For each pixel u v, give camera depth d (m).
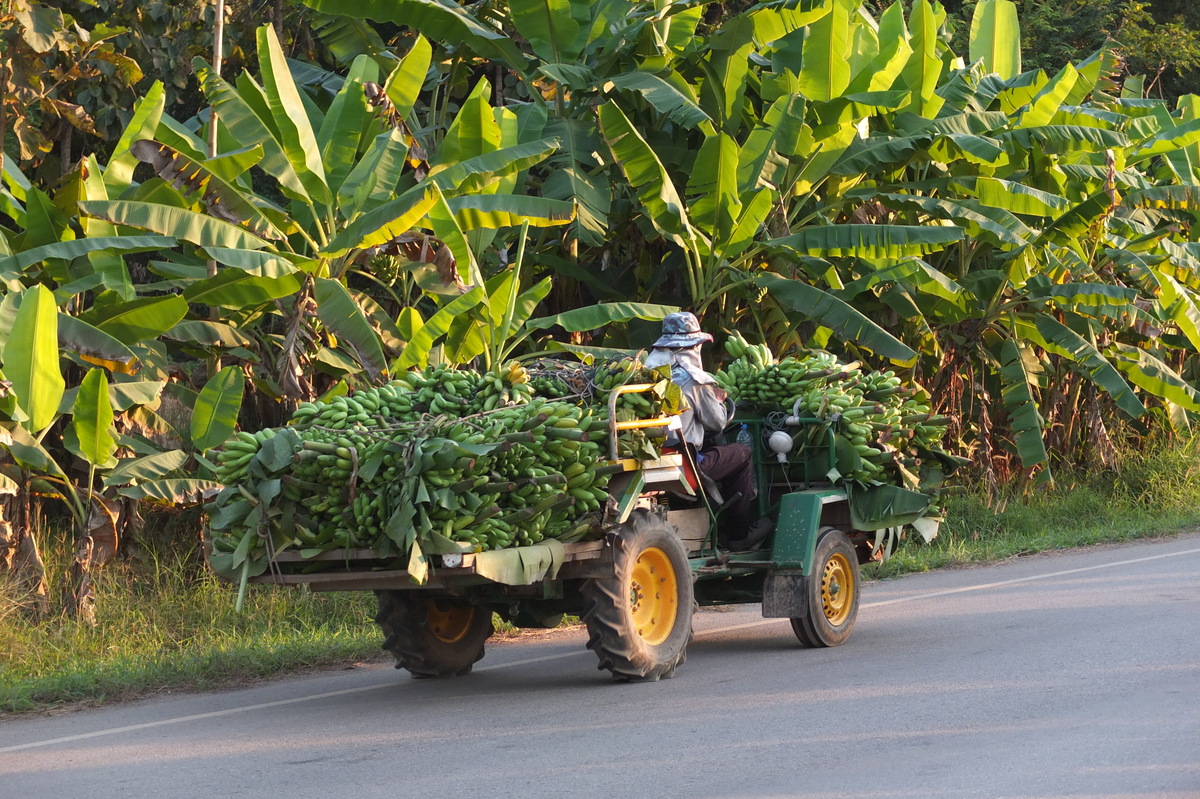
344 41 53.16
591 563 26.45
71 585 36.84
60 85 52.44
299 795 19.03
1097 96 60.88
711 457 30.17
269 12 63.12
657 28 49.31
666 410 28.27
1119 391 51.53
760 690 25.39
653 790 18.31
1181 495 57.09
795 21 47.25
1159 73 89.50
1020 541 48.78
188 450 42.94
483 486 24.30
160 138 38.44
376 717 24.83
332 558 24.97
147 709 27.00
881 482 32.84
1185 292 56.81
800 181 49.50
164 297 37.16
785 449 31.47
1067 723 21.09
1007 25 61.56
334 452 24.42
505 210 38.94
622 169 44.84
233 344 40.97
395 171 39.91
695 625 36.25
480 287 38.28
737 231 45.41
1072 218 50.34
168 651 34.16
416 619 28.41
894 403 33.84
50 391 35.66
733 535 31.73
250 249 36.81
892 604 37.16
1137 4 88.88
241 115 38.66
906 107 52.00
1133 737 19.97
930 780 18.09
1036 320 53.34
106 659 33.19
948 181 51.16
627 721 23.06
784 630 34.31
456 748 21.62
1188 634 28.41
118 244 36.19
